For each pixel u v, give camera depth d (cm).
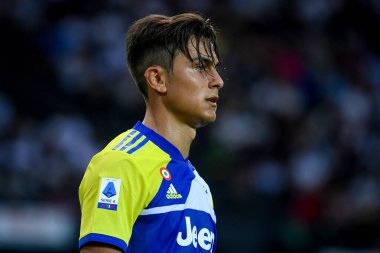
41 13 5491
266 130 5178
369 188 5091
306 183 4784
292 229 4400
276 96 5441
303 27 6341
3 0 5388
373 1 6838
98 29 5434
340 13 6619
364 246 4481
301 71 5809
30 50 5250
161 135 1241
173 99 1234
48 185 4181
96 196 1145
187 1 5884
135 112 4941
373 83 6088
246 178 4731
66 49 5300
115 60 5203
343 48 6278
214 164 4781
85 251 1129
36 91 4919
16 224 3834
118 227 1120
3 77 4912
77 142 4541
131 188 1143
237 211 4506
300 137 5203
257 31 6075
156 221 1162
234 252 4391
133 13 5666
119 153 1177
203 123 1254
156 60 1242
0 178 4100
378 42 6556
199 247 1205
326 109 5566
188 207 1202
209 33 1260
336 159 5166
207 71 1247
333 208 4634
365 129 5578
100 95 5025
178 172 1213
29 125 4575
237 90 5369
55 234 3872
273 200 4603
